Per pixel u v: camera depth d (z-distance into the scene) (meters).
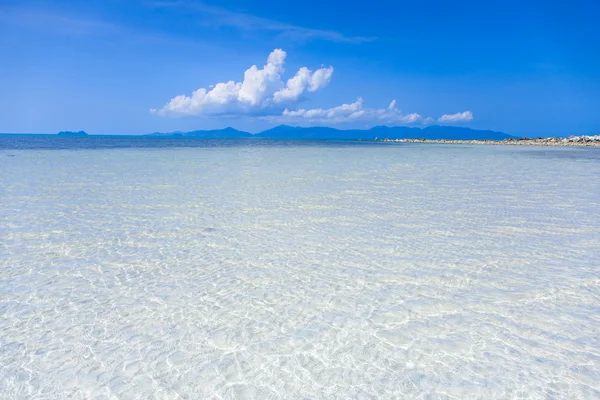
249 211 10.40
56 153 32.28
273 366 3.82
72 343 4.20
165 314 4.82
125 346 4.15
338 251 7.20
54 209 10.42
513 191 13.73
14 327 4.51
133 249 7.25
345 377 3.66
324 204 11.35
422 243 7.70
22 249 7.19
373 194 13.03
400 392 3.45
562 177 17.86
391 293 5.42
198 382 3.60
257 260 6.71
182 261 6.65
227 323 4.62
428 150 47.50
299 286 5.65
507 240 7.90
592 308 4.98
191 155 33.09
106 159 26.58
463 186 14.88
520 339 4.27
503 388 3.50
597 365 3.82
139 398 3.40
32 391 3.47
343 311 4.91
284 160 28.55
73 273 6.09
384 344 4.18
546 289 5.55
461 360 3.90
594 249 7.33
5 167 20.36
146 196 12.35
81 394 3.44
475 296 5.33
